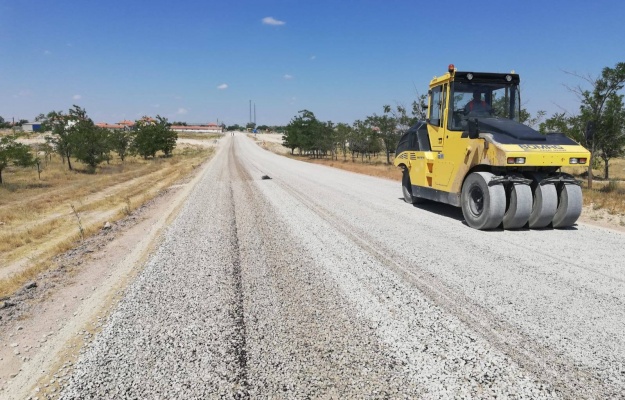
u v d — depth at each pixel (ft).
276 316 12.35
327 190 42.45
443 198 27.55
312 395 8.52
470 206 24.26
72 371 9.78
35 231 30.81
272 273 16.31
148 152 140.56
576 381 8.82
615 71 43.01
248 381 9.07
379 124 97.35
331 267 16.79
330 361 9.79
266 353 10.23
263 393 8.63
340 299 13.48
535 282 14.71
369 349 10.29
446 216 27.89
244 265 17.46
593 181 58.59
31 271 18.61
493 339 10.64
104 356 10.36
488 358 9.75
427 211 29.89
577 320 11.66
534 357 9.77
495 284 14.55
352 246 19.97
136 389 8.92
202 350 10.46
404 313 12.29
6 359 10.57
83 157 87.76
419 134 30.94
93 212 39.63
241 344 10.71
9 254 25.49
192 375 9.36
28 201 49.08
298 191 41.65
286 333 11.25
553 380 8.86
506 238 21.48
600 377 8.95
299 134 154.10
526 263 16.98
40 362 10.30
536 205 22.97
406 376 9.11
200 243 21.52
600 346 10.23
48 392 8.99
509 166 22.18
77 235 27.22
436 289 14.15
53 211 42.47
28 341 11.53
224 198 38.09
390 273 15.89
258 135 446.60
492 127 24.11
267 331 11.40
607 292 13.71
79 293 15.19
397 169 75.72
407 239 21.27
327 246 20.07
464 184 25.02
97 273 17.53
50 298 14.82
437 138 28.14
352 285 14.70
